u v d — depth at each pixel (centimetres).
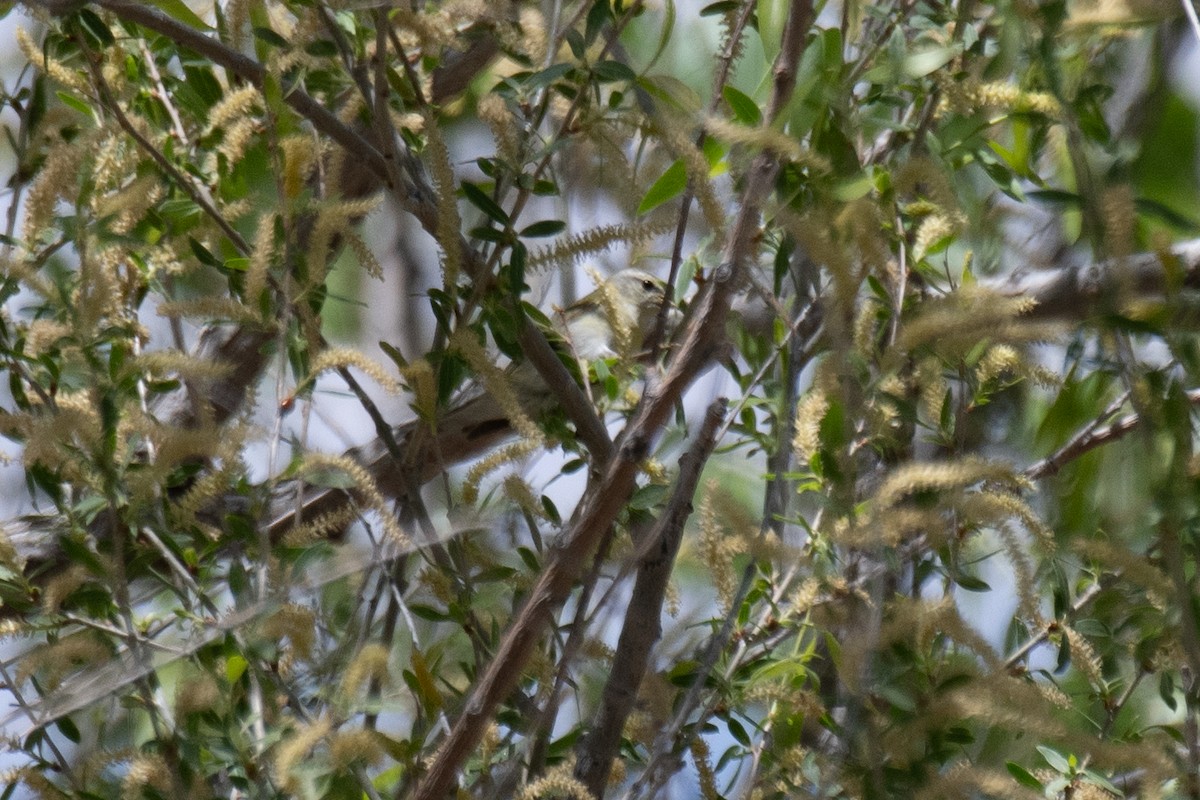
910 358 538
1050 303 600
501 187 579
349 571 531
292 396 525
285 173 537
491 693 456
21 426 494
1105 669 549
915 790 459
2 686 489
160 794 479
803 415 521
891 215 533
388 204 907
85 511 510
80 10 557
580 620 509
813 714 503
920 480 467
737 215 518
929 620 472
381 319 895
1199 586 458
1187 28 610
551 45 546
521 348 551
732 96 539
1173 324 441
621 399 596
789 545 519
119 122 552
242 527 511
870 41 571
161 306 510
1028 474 573
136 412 498
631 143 662
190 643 498
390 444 554
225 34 595
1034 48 502
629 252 642
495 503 589
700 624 540
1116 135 605
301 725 477
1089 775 493
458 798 465
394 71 586
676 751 498
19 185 573
